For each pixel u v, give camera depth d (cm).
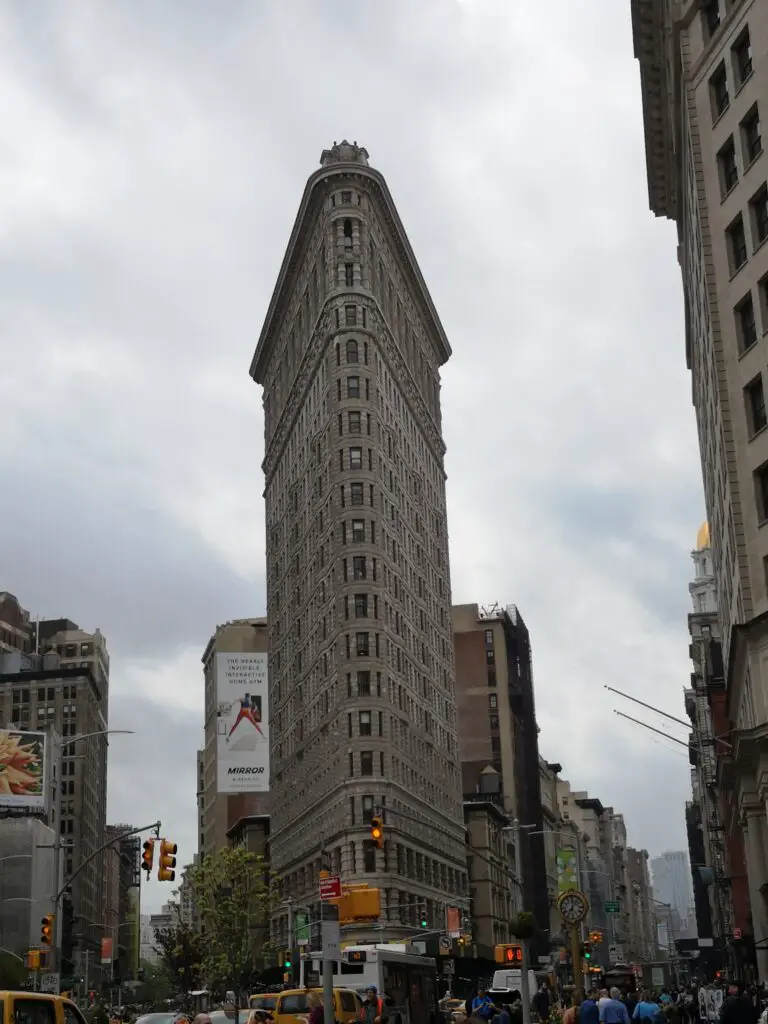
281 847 15025
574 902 4631
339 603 12362
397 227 14688
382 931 11269
